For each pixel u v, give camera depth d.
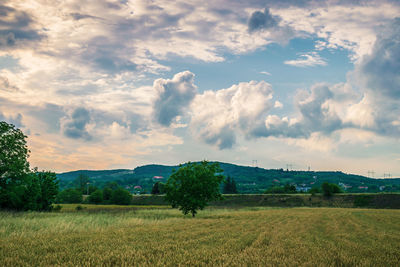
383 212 52.44
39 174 46.12
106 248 12.29
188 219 32.31
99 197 106.06
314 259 10.62
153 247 12.65
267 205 96.50
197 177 40.09
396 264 10.45
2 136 40.22
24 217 27.25
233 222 28.08
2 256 10.18
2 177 40.53
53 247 12.20
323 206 91.75
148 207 69.56
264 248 13.05
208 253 11.25
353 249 13.47
